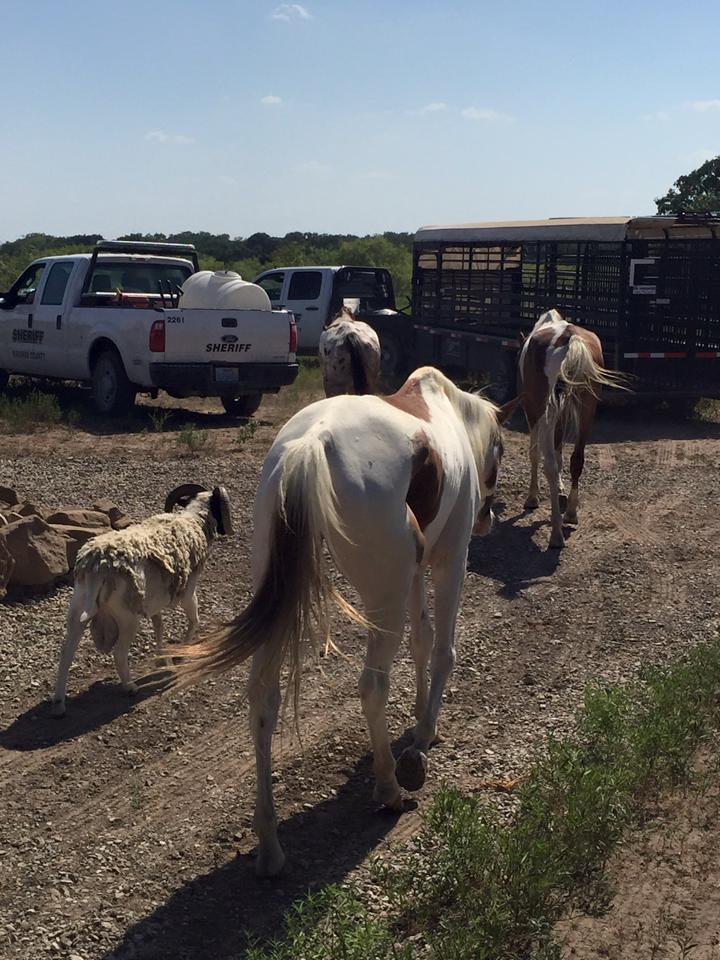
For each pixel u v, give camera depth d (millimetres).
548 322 9078
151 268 13531
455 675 5465
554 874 3365
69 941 3320
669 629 6152
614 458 10867
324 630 3484
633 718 4523
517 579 7066
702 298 12547
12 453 10211
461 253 15531
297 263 35500
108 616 4984
